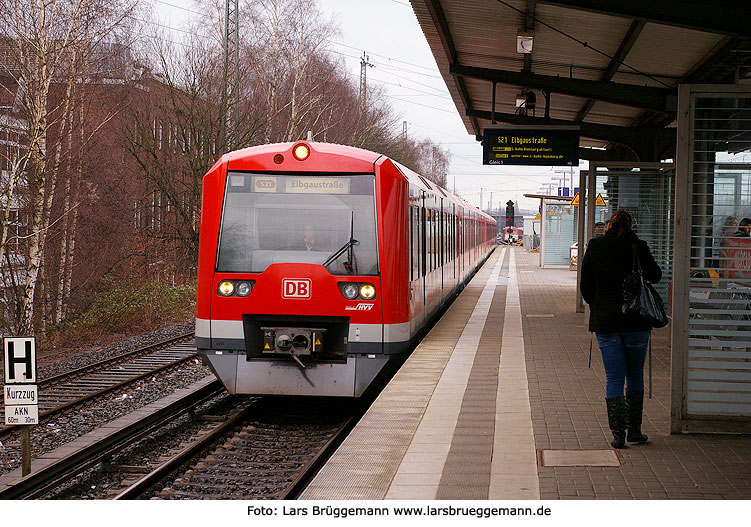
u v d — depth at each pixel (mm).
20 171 20109
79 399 11406
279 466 8000
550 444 6801
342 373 9688
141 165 27344
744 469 6023
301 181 9930
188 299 26250
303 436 9367
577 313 18188
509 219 95000
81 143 24859
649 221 16172
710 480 5770
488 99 18812
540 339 13703
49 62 20766
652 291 6406
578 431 7234
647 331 6555
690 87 6797
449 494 5523
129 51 26625
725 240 6945
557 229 38906
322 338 9656
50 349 19188
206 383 12438
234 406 11078
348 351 9719
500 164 15930
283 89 35594
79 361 16109
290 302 9734
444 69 15000
